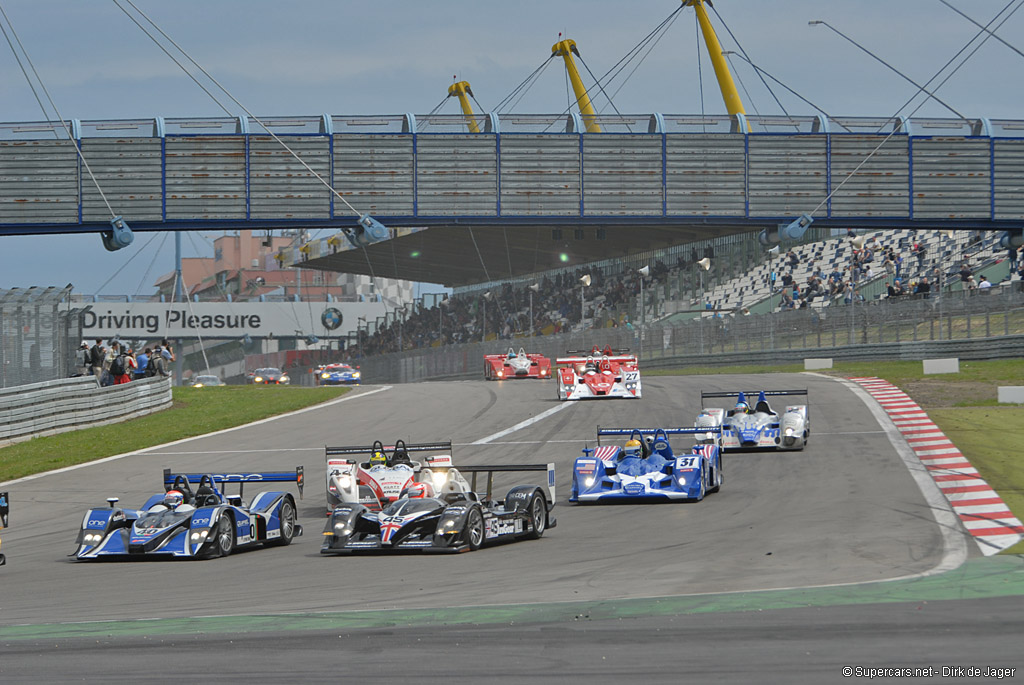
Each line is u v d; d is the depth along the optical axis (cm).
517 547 3144
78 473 5688
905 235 14750
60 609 2312
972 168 12075
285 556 3122
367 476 3653
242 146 11475
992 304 9562
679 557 2841
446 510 3088
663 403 7988
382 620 2038
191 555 3072
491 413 7950
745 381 9431
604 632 1856
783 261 14800
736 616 1973
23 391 6888
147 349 9738
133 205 11381
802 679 1488
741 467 4912
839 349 10962
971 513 3444
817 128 12112
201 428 7575
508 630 1900
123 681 1588
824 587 2291
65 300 7619
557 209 11806
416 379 18775
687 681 1491
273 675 1598
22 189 11262
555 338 15050
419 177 11669
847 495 3978
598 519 3728
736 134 11894
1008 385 7631
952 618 1894
